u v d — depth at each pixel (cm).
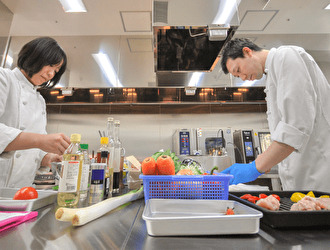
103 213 51
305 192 77
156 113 288
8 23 207
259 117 293
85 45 245
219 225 37
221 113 293
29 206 54
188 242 35
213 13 121
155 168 61
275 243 35
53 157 120
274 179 223
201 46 145
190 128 279
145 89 242
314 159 101
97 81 234
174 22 119
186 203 50
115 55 243
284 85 92
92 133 276
